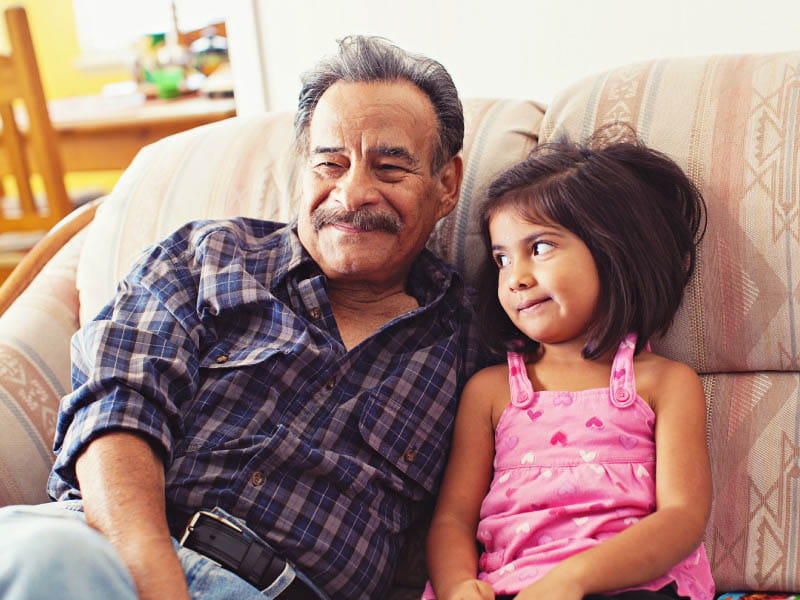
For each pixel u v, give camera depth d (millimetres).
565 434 983
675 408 967
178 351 1003
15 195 4109
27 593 616
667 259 1018
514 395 1036
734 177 1045
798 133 1024
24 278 1396
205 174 1363
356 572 987
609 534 914
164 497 935
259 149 1365
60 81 4598
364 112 1021
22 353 1208
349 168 1039
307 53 1833
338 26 1788
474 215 1196
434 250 1219
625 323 994
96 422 915
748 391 1041
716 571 1020
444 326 1120
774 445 1014
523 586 878
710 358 1057
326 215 1043
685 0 1515
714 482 1035
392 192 1039
